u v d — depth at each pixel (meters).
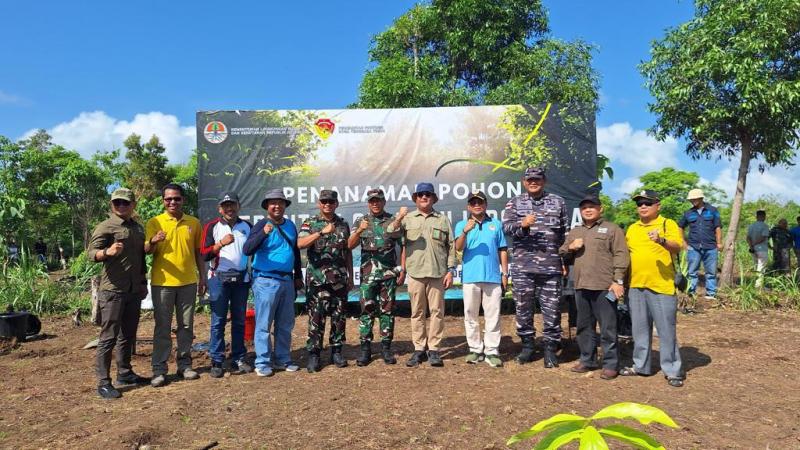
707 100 9.80
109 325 4.87
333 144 8.62
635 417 1.02
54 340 7.46
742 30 9.34
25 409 4.57
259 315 5.44
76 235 25.59
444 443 3.70
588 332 5.38
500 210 8.52
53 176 25.20
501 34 14.73
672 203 25.47
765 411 4.25
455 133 8.59
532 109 8.55
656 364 5.64
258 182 8.60
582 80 14.17
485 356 5.79
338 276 5.66
